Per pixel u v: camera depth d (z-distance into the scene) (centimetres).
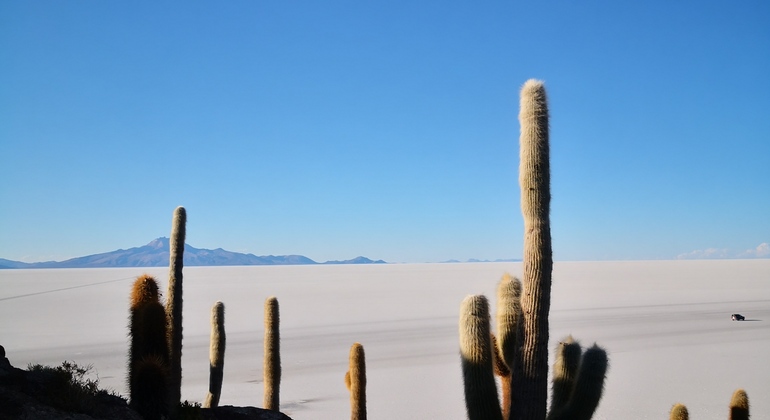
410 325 3328
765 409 1650
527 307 623
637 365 2223
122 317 3759
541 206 623
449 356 2444
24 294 5684
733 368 2175
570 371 748
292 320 3584
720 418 1558
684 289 5503
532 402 614
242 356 2428
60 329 3169
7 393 586
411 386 1942
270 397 1034
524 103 636
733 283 6212
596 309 3934
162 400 661
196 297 5166
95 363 2259
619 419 1545
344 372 2156
